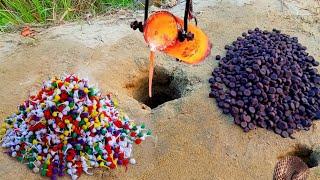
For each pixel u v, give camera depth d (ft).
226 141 2.52
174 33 1.82
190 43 1.87
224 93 2.68
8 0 3.52
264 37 3.00
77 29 3.23
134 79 2.93
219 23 3.24
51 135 2.34
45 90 2.45
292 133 2.58
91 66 2.92
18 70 2.92
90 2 3.54
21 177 2.34
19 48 3.09
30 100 2.48
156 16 1.78
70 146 2.35
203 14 3.31
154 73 2.93
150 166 2.42
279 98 2.65
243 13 3.33
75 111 2.34
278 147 2.53
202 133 2.55
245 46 2.94
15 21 3.41
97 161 2.37
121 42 3.09
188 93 2.76
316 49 3.07
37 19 3.48
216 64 2.90
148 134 2.53
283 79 2.68
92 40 3.11
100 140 2.37
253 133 2.56
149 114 2.65
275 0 3.47
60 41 3.11
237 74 2.75
